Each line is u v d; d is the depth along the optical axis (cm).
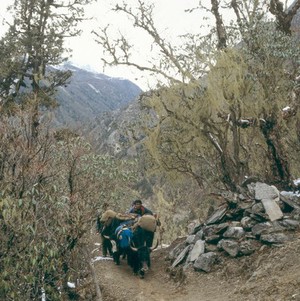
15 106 912
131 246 1136
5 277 748
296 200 1168
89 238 1014
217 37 1520
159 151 1506
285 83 1350
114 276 1107
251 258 1027
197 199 1784
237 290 916
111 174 1191
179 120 1435
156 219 1201
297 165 1466
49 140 892
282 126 1366
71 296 958
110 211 1227
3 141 830
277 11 1453
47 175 893
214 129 1456
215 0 1515
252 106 1345
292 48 1332
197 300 935
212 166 1502
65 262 909
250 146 1448
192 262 1112
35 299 817
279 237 1033
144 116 1529
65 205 898
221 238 1137
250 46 1396
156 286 1073
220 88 1352
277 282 870
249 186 1220
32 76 2575
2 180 811
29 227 761
